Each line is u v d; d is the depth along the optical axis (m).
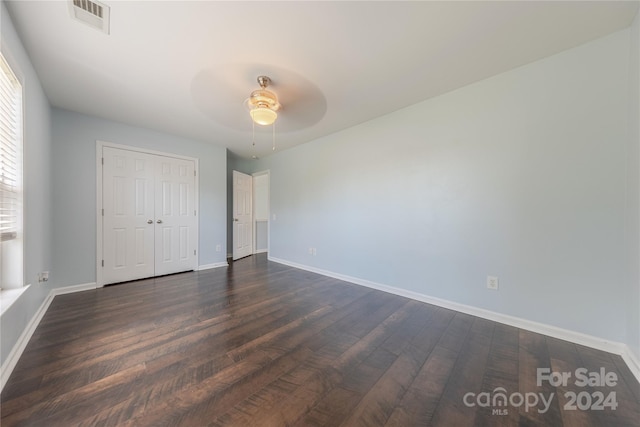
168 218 3.84
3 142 1.62
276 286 3.28
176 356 1.68
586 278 1.84
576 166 1.87
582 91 1.84
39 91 2.27
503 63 2.04
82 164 3.07
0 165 1.59
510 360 1.66
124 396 1.31
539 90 2.01
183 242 4.01
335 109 2.89
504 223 2.19
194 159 4.11
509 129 2.15
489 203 2.27
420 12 1.53
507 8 1.50
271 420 1.17
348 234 3.53
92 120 3.14
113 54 1.92
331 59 1.99
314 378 1.47
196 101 2.69
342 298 2.83
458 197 2.46
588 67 1.81
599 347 1.78
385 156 3.06
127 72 2.16
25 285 1.86
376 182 3.17
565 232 1.92
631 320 1.61
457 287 2.48
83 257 3.10
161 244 3.77
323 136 3.86
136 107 2.86
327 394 1.34
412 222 2.81
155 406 1.24
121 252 3.40
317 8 1.50
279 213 4.80
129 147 3.44
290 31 1.69
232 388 1.38
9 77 1.67
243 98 2.62
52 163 2.84
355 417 1.19
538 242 2.03
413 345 1.84
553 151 1.96
